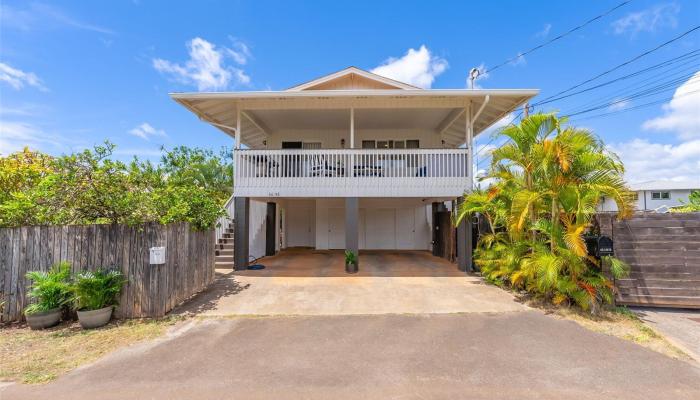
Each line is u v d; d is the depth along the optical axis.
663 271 5.66
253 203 10.84
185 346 4.03
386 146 12.96
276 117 11.25
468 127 9.07
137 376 3.29
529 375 3.29
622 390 3.03
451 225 10.43
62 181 5.12
